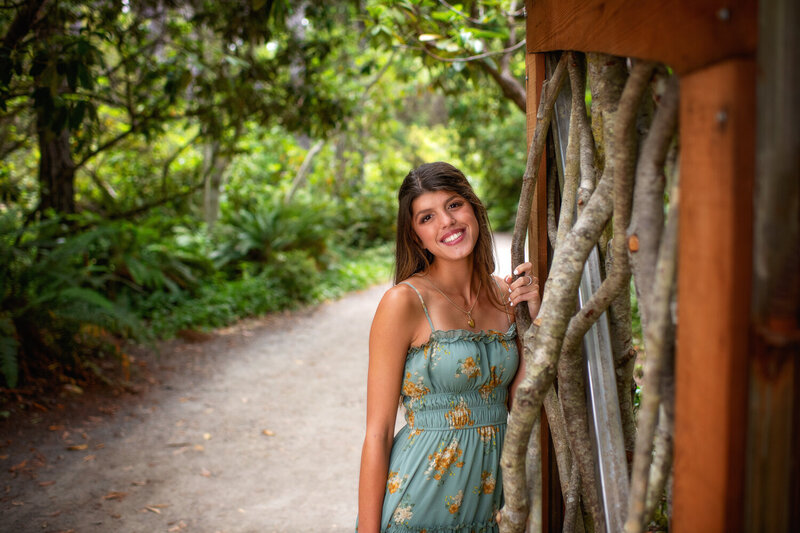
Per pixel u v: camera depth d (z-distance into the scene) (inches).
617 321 51.0
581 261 43.1
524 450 42.9
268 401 197.2
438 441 60.2
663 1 32.9
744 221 28.0
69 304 192.2
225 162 402.6
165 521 122.6
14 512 124.2
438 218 62.2
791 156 26.5
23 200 281.1
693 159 30.7
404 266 66.8
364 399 199.8
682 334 32.1
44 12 166.1
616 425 48.0
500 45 156.8
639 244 37.5
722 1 28.3
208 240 386.6
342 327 301.6
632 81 37.5
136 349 239.6
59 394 184.2
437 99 866.8
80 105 142.9
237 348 258.8
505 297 67.1
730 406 28.4
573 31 45.8
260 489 137.4
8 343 169.5
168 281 280.4
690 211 31.1
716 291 29.1
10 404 171.5
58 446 156.3
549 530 60.7
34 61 137.0
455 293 64.2
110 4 226.8
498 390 62.2
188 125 265.7
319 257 419.8
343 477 143.8
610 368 49.0
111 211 320.5
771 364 27.6
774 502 28.5
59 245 211.6
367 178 629.9
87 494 133.2
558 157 57.1
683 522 32.4
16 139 300.7
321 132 263.1
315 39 262.1
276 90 254.4
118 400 190.5
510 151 687.7
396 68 356.8
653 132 36.2
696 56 30.2
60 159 252.4
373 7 138.3
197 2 255.0
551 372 42.1
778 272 27.0
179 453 156.3
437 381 60.2
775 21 26.3
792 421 27.8
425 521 59.9
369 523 59.8
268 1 150.7
